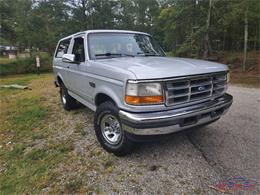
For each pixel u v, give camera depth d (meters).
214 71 2.95
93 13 28.05
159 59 3.42
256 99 6.33
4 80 14.23
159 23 28.53
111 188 2.59
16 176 3.05
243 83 9.64
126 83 2.53
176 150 3.32
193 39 17.20
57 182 2.80
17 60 20.67
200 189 2.50
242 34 20.09
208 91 2.93
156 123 2.45
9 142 4.14
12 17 22.20
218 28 16.84
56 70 5.64
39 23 25.27
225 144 3.49
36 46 25.39
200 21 17.55
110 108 2.99
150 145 3.47
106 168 2.97
